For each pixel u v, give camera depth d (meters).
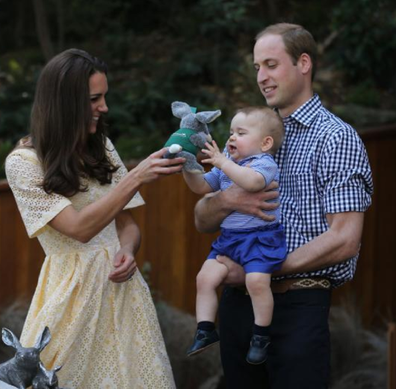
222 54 17.52
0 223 12.05
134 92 16.30
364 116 16.44
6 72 17.34
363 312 14.52
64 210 7.03
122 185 6.92
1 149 14.15
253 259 7.14
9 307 11.99
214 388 11.59
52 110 7.07
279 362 7.39
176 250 13.20
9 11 19.05
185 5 19.30
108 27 18.56
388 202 14.68
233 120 7.31
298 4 19.72
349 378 12.47
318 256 7.10
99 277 7.26
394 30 17.77
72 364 7.12
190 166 6.95
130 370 7.31
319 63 18.38
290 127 7.48
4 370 6.54
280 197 7.45
